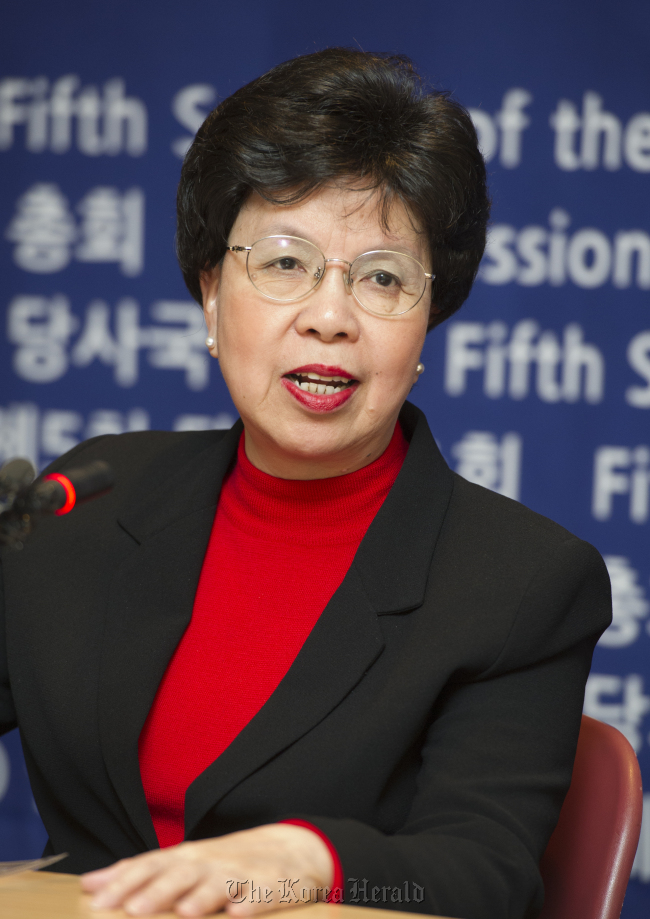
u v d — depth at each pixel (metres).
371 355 2.67
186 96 6.36
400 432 3.10
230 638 2.77
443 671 2.49
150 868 1.68
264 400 2.72
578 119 6.16
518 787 2.39
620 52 6.12
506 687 2.56
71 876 1.86
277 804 2.41
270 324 2.66
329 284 2.63
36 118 6.44
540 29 6.14
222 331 2.82
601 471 6.21
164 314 6.42
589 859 2.68
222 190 2.72
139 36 6.36
